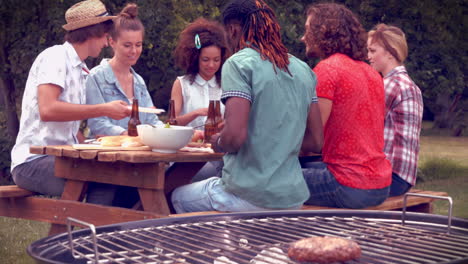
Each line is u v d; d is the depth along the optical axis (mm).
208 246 1825
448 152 14594
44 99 3469
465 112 19766
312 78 2867
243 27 2742
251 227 1934
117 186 3637
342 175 3096
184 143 3174
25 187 3648
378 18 9312
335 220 1997
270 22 2727
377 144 3197
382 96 3244
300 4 8781
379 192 3150
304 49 8461
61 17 7789
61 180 3568
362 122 3117
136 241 1797
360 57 3238
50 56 3564
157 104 12047
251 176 2678
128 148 3271
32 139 3633
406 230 1847
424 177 9805
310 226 1893
